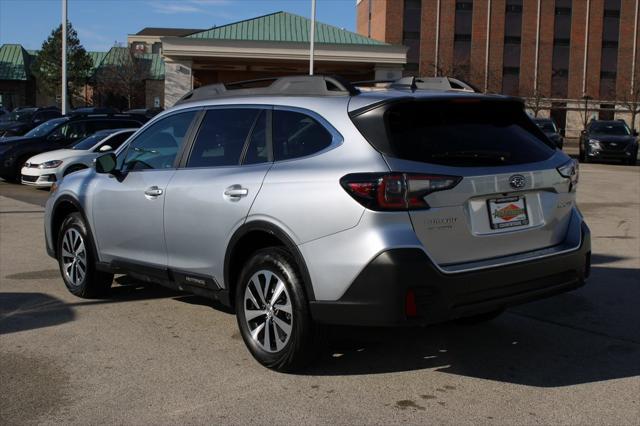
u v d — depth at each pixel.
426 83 5.04
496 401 4.05
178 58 32.25
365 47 32.19
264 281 4.46
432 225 3.92
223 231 4.64
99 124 17.92
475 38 54.03
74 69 63.91
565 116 55.81
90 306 6.09
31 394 4.13
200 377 4.40
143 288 6.76
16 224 10.76
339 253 3.95
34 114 30.52
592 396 4.13
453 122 4.29
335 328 5.45
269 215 4.30
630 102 54.41
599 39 55.16
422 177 3.89
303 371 4.48
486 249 4.16
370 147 4.00
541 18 54.53
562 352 4.95
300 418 3.79
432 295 3.87
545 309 6.06
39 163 15.03
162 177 5.26
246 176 4.57
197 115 5.27
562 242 4.62
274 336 4.44
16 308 6.02
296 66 35.31
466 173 4.03
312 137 4.34
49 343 5.08
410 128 4.11
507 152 4.33
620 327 5.55
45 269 7.62
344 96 4.34
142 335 5.27
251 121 4.81
